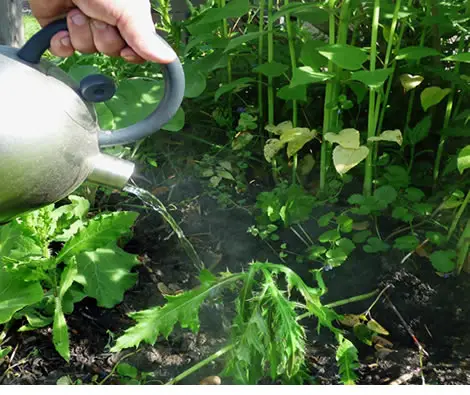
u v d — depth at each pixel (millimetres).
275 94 2213
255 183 2059
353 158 1636
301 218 1817
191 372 1362
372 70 1642
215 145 2117
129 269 1637
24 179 875
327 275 1661
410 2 1829
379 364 1405
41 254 1498
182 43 2600
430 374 1375
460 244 1631
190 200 1983
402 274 1655
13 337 1475
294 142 1821
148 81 2047
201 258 1743
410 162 1932
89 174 989
